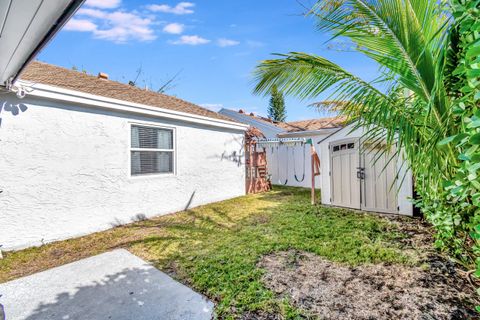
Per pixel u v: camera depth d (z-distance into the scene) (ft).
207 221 19.54
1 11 6.49
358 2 7.48
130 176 19.52
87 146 16.92
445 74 6.76
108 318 8.14
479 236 5.32
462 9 5.06
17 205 13.99
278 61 9.52
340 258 12.10
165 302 8.93
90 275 11.02
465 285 9.55
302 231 16.28
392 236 14.99
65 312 8.47
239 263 11.75
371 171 21.47
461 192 5.80
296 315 8.00
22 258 12.94
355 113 8.86
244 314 8.16
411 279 10.07
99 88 20.49
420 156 7.63
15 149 13.92
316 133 37.93
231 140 29.94
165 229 17.58
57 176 15.49
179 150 23.32
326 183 24.75
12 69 10.62
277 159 43.11
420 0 7.00
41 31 7.54
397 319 7.75
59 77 19.19
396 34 7.42
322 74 9.14
